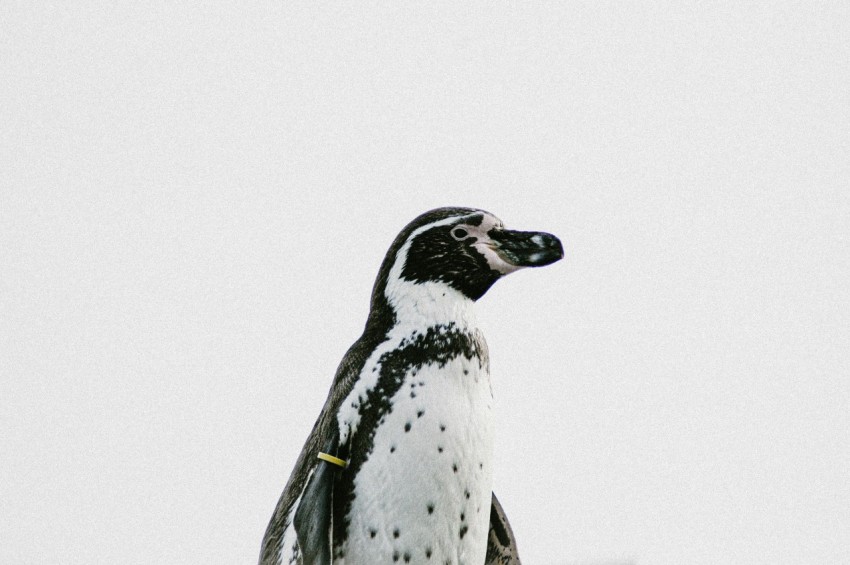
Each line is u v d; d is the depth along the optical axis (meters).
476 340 9.97
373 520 9.23
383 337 9.96
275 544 9.91
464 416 9.51
